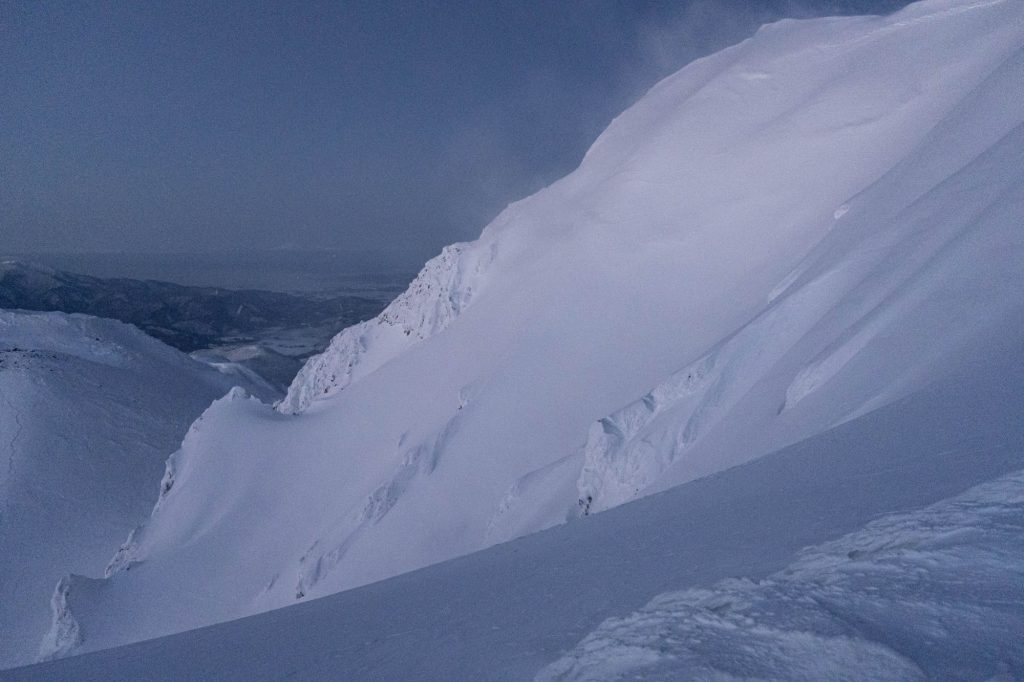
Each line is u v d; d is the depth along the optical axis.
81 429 105.94
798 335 17.25
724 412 17.75
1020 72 19.14
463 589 6.69
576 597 4.75
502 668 3.61
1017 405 5.59
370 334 82.44
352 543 32.81
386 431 48.59
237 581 41.50
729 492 7.23
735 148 39.28
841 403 10.65
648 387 29.66
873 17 42.59
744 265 32.59
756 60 45.91
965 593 2.56
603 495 19.41
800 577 3.17
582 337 36.44
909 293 12.08
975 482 3.90
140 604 40.53
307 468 50.41
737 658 2.50
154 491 97.69
